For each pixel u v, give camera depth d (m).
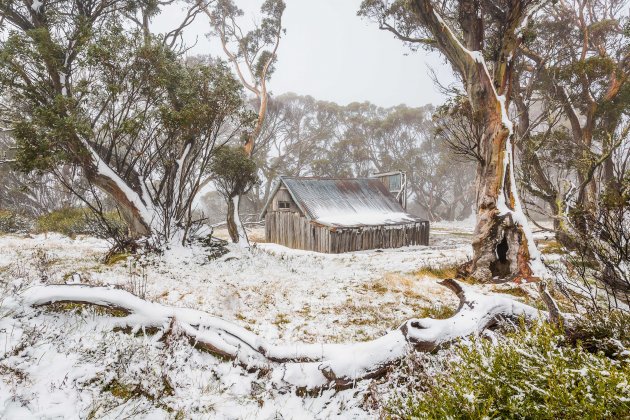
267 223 25.75
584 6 17.81
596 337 3.97
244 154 17.17
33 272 7.93
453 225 44.12
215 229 38.00
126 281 8.30
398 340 4.61
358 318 7.25
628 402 2.28
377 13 16.44
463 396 2.66
